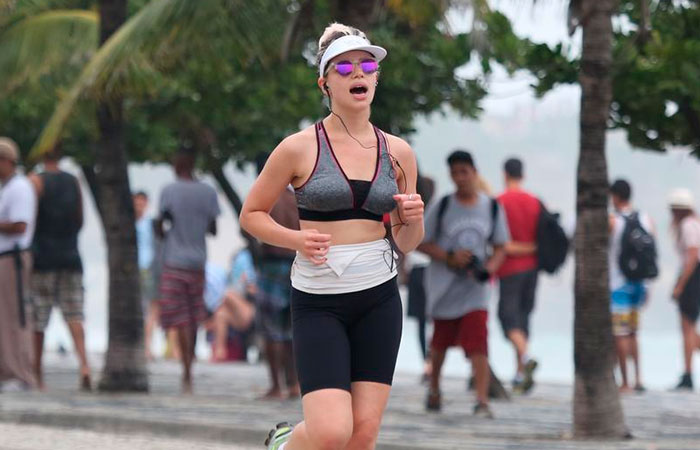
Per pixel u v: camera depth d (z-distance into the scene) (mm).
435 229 27516
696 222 38219
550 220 33750
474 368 27734
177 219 31594
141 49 28062
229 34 29016
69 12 34438
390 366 14781
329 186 14547
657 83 25078
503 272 33875
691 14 25453
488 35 27906
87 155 44094
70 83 35938
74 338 32625
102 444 23516
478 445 22188
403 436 23562
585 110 23484
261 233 14703
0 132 44219
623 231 35844
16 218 31734
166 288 31688
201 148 45281
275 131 43562
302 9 29531
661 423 26953
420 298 37312
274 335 29969
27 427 26344
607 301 23500
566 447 22062
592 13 23297
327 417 14250
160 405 28578
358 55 14648
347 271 14570
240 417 26000
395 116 40219
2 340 32250
